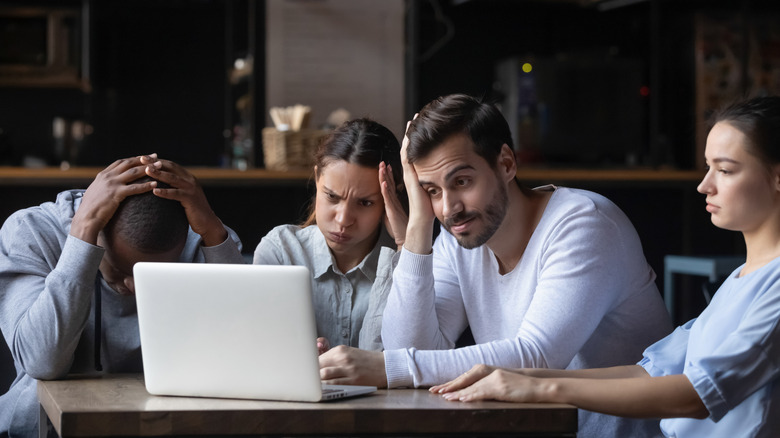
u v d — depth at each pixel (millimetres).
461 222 1825
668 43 5449
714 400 1550
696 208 5020
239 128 5215
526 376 1601
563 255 1862
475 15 5781
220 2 5547
